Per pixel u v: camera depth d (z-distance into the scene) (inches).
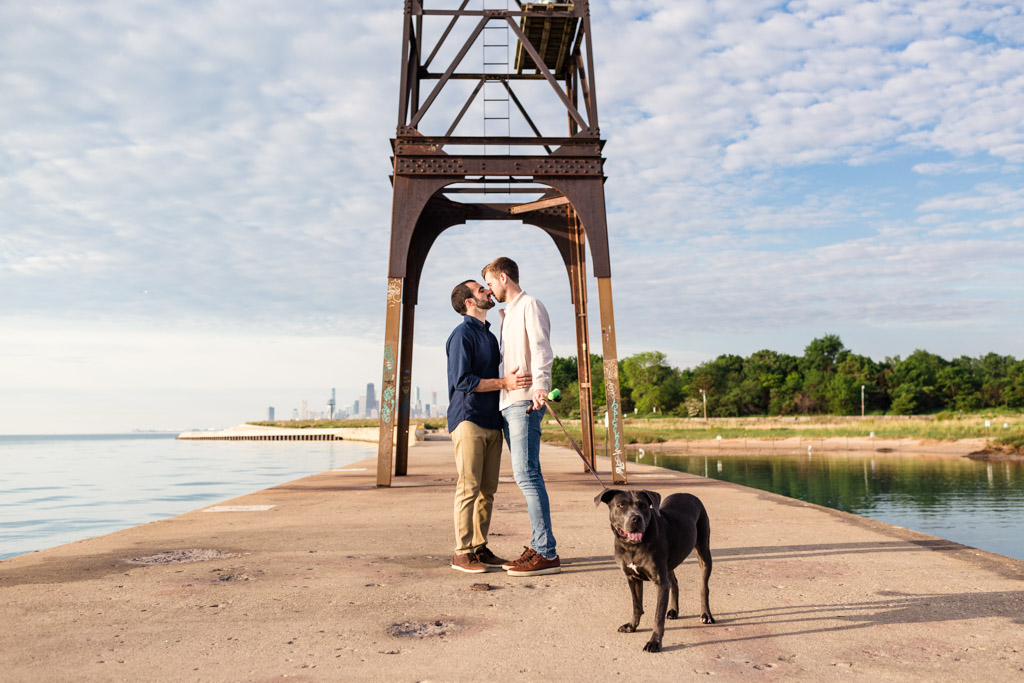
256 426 3833.7
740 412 4972.9
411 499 364.2
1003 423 2618.1
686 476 503.8
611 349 445.1
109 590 170.7
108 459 1624.0
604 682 107.7
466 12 475.5
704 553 146.3
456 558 192.2
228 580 181.6
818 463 1587.1
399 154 446.0
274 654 122.4
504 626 140.4
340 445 2192.4
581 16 479.5
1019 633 133.9
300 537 247.9
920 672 112.1
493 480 199.8
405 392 524.4
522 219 568.4
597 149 458.3
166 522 287.0
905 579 178.9
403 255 436.5
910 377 4687.5
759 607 153.8
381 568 196.5
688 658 119.9
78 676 111.0
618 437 435.5
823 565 196.4
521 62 577.3
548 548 187.9
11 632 136.0
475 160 449.4
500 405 196.2
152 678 110.0
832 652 122.9
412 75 505.0
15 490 756.0
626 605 157.1
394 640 130.9
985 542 474.0
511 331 197.2
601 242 453.4
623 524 121.0
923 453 2012.8
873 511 684.7
